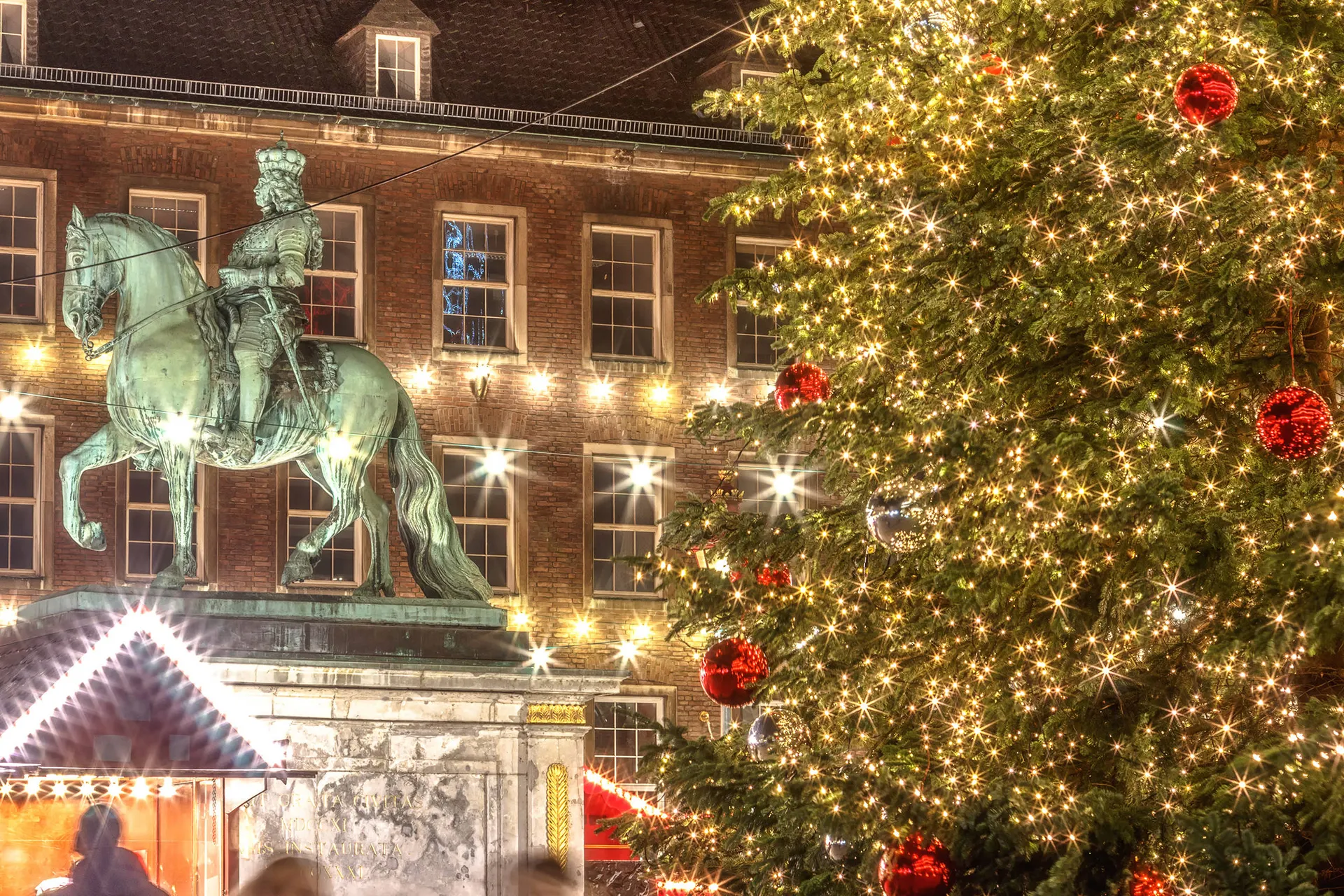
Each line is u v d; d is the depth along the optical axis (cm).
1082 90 1264
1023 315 1252
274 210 2259
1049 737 1208
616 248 3425
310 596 2183
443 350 3297
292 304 2236
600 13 3588
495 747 2198
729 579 1399
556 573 3312
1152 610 1173
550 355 3356
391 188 3300
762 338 3491
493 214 3347
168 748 1742
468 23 3478
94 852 1470
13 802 1834
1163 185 1193
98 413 3100
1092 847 1141
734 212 1570
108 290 2177
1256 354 1307
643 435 3388
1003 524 1193
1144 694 1191
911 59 1474
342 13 3412
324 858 2106
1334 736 1035
